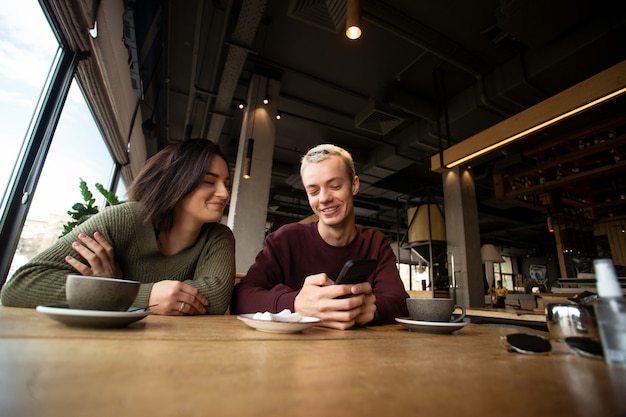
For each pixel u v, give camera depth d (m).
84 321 0.52
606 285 0.44
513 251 15.26
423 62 4.26
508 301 4.31
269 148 4.12
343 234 1.41
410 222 6.86
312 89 4.81
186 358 0.37
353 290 0.91
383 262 1.43
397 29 3.57
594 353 0.47
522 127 2.61
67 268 0.90
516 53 3.97
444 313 0.89
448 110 4.88
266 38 3.88
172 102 5.05
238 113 5.48
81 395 0.23
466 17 3.51
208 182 1.22
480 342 0.66
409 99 4.78
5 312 0.67
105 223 1.08
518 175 6.02
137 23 2.54
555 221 7.19
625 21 3.10
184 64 4.20
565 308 0.65
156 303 0.93
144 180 1.20
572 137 5.00
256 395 0.26
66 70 2.36
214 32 3.55
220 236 1.34
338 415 0.22
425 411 0.23
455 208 5.63
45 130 2.21
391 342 0.62
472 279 5.25
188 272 1.29
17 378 0.26
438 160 3.36
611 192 6.52
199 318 0.89
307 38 3.88
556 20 3.25
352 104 5.14
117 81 3.18
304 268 1.47
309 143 6.42
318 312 0.88
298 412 0.22
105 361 0.33
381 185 7.53
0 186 1.92
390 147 6.02
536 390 0.29
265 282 1.39
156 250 1.19
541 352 0.50
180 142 1.26
